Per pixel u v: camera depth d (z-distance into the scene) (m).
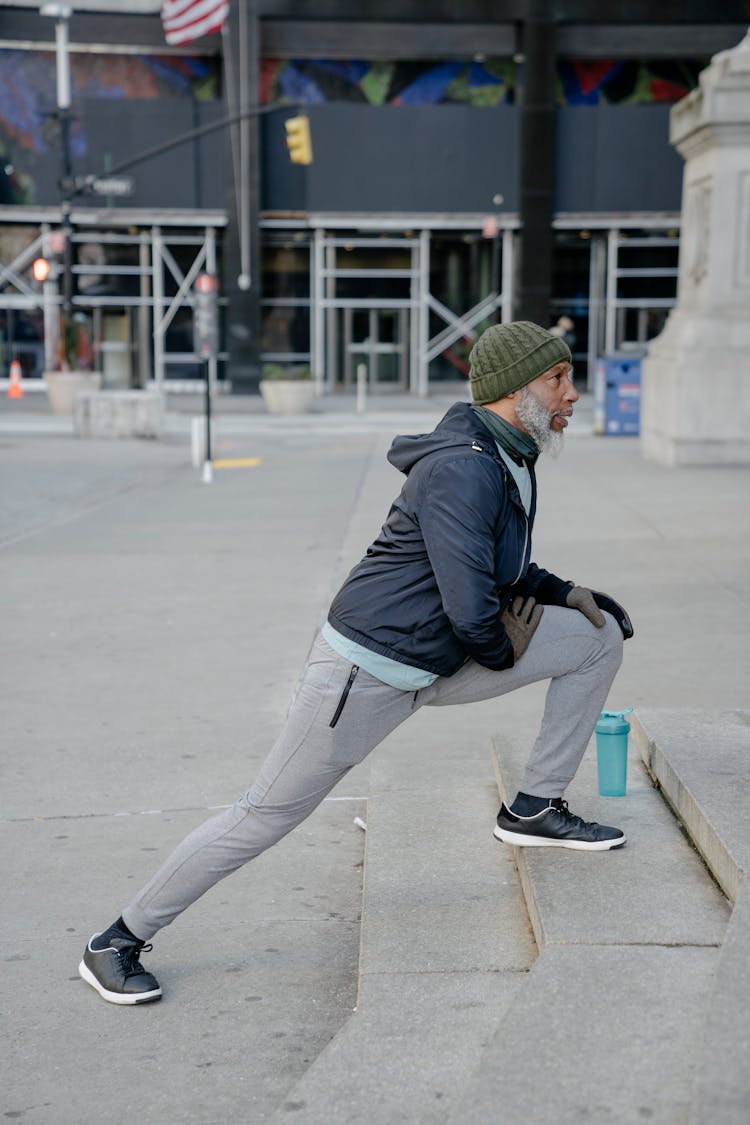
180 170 36.38
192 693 6.69
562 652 3.59
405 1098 2.75
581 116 36.38
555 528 11.43
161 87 37.44
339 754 3.37
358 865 4.50
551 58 35.88
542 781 3.85
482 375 3.31
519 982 3.30
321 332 38.06
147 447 22.44
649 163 36.50
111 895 4.23
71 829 4.83
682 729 4.68
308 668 3.39
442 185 36.72
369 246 37.81
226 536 11.92
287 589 9.34
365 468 18.16
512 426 3.31
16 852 4.61
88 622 8.38
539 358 3.24
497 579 3.38
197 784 5.31
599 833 3.85
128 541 11.72
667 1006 2.89
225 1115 2.93
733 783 4.01
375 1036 3.03
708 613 7.93
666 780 4.29
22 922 4.03
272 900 4.20
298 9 36.00
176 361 38.06
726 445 16.39
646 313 37.94
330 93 37.41
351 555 10.69
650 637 7.33
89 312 37.78
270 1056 3.20
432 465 3.22
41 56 36.22
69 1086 3.06
